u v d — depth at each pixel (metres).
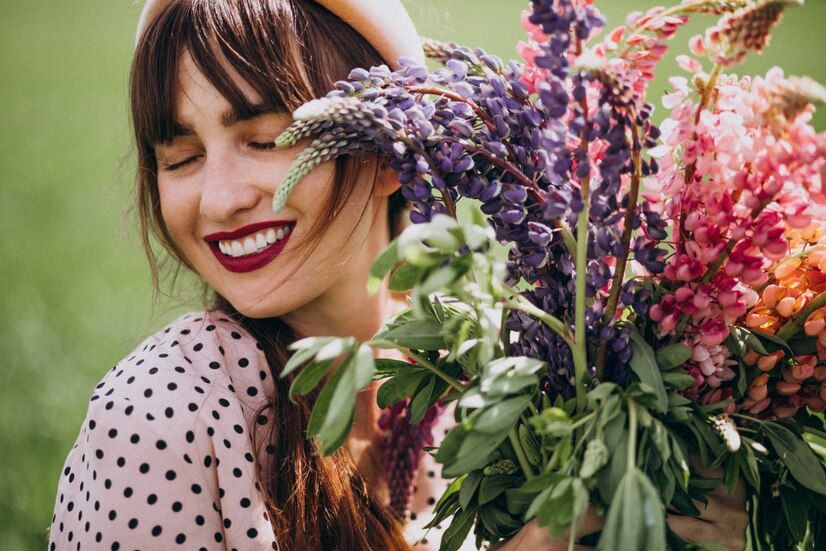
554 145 0.89
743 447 0.98
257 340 1.24
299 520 1.17
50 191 4.59
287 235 1.18
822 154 0.84
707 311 0.95
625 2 7.00
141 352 1.22
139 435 1.12
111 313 3.35
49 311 3.35
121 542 1.10
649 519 0.77
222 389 1.17
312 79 1.17
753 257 0.92
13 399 2.79
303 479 1.18
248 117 1.12
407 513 1.46
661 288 1.00
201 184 1.16
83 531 1.12
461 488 1.02
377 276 0.85
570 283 0.98
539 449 0.97
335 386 0.87
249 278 1.19
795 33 6.43
